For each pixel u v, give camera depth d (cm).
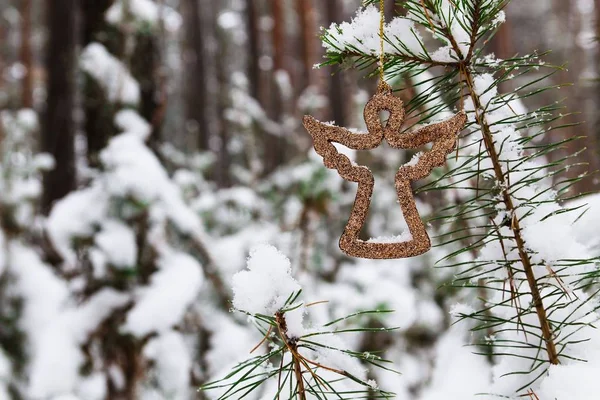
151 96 338
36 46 1274
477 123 110
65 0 497
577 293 123
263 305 97
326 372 118
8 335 370
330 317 314
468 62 109
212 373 301
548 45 1326
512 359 121
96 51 320
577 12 1279
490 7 104
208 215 461
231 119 671
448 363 211
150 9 328
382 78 106
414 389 318
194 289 296
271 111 1039
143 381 291
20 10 1176
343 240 105
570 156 106
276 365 174
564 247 106
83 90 323
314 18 1199
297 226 394
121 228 299
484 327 112
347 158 106
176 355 291
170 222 319
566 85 106
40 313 375
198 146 1045
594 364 108
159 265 305
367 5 114
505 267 112
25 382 363
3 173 417
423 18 108
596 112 301
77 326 290
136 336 280
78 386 290
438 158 104
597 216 149
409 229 105
